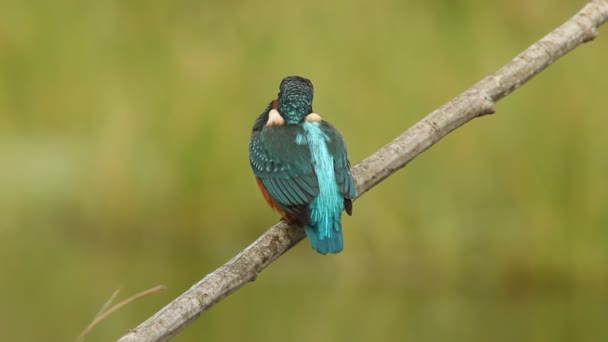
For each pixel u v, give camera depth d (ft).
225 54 56.49
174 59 57.36
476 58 51.16
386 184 48.98
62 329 40.16
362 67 51.57
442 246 47.88
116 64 59.47
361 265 48.85
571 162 47.98
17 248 53.83
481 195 48.70
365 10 53.36
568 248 47.24
